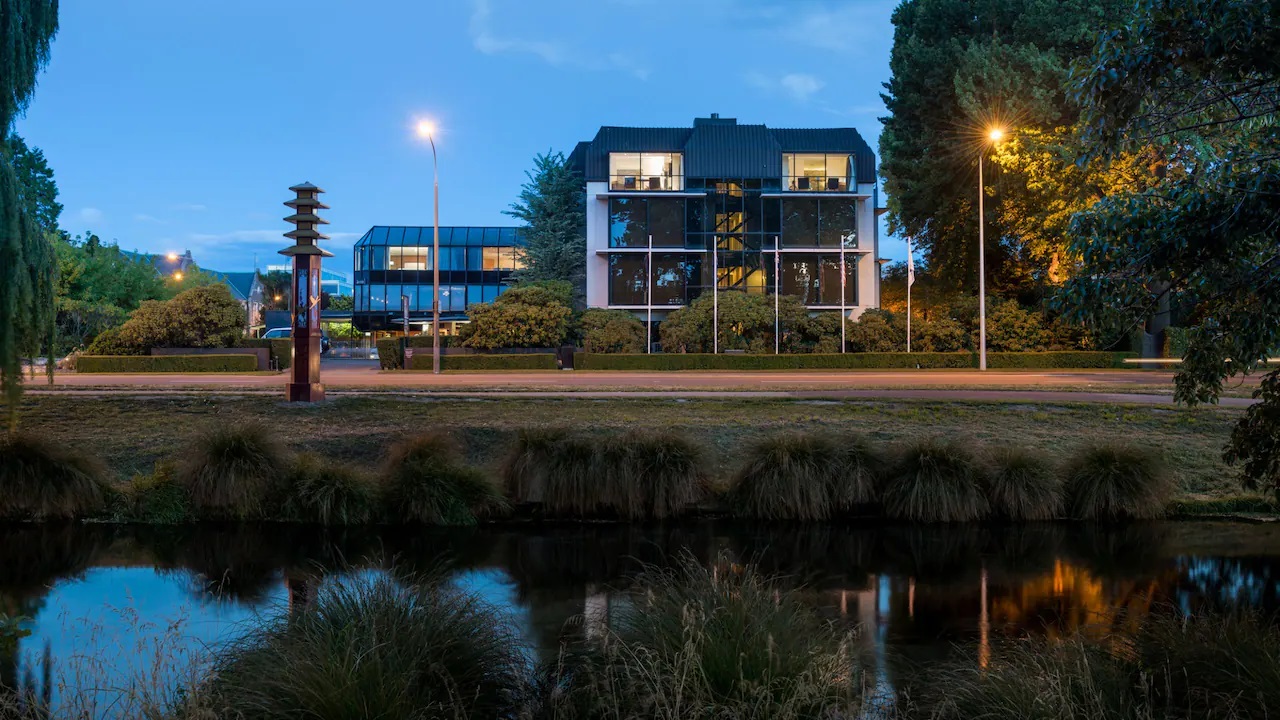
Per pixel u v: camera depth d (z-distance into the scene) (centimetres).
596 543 851
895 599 667
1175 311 470
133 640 550
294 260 1720
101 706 432
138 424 1366
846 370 3684
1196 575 737
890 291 5888
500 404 1711
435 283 3328
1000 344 3956
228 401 1694
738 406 1684
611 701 405
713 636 423
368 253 5772
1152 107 420
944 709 418
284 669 385
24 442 937
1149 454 966
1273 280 416
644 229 4859
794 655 412
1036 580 724
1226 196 389
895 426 1388
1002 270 4356
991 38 3806
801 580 724
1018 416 1506
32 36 660
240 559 782
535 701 441
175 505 920
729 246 4884
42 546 823
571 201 5209
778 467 948
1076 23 3522
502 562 782
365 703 364
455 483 934
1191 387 490
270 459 952
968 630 591
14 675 488
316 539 859
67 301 4091
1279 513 949
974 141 3703
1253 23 348
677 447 977
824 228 4866
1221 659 420
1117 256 411
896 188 4294
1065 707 371
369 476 973
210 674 415
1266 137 405
